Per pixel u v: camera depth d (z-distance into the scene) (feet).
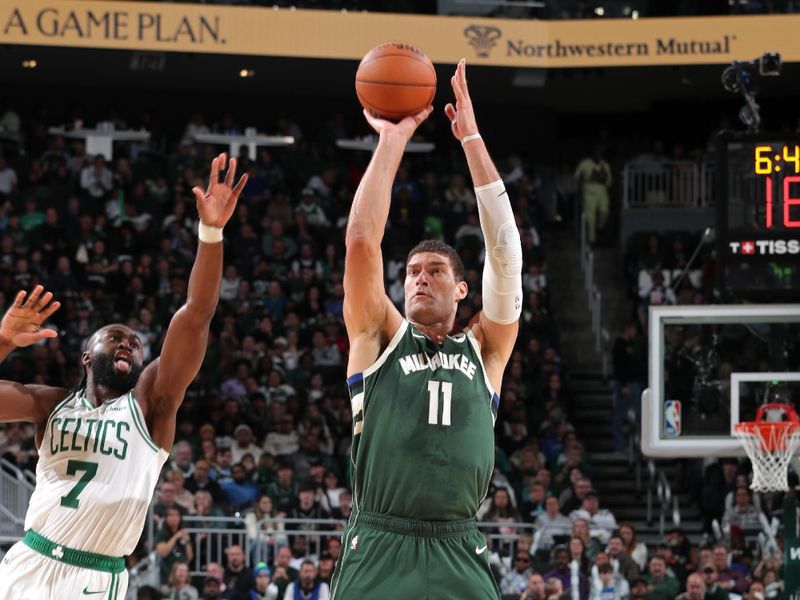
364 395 20.13
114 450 23.45
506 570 61.62
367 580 19.72
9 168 88.33
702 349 50.39
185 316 23.21
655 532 75.36
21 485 63.05
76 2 78.43
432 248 20.90
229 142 88.07
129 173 89.51
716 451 49.55
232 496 66.44
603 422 85.61
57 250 83.10
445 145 103.19
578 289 97.09
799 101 105.60
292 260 87.61
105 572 23.57
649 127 108.27
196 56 91.56
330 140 98.78
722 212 49.47
